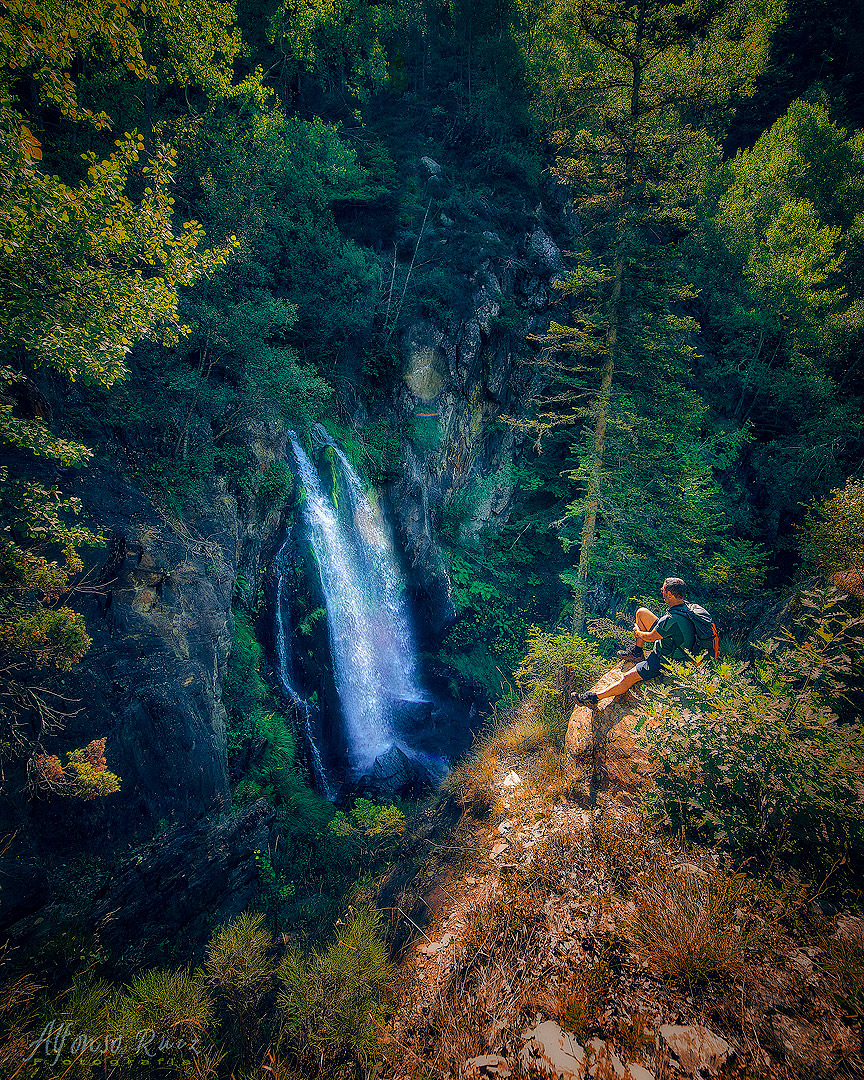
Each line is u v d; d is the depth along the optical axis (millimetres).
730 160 28875
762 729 3424
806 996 2482
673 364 10734
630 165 9953
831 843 3201
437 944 3672
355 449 14430
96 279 4691
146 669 6707
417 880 4852
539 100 22547
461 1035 2773
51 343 4535
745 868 3270
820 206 29141
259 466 10977
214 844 6652
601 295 10594
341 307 14547
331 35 18641
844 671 3703
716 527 14539
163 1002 3637
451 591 16766
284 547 11562
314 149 14609
